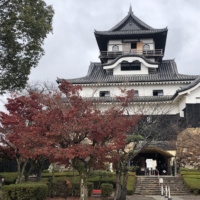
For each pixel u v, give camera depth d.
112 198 23.73
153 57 53.28
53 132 14.01
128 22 57.44
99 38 55.06
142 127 25.89
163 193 28.80
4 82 22.38
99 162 15.80
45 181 26.84
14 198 17.67
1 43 21.56
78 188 24.34
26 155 15.17
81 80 46.84
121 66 50.44
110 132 14.75
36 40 22.23
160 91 46.69
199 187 28.30
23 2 22.14
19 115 18.31
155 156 37.78
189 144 35.19
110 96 42.31
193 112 38.41
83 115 15.02
